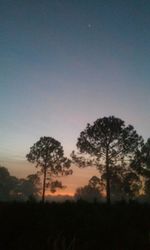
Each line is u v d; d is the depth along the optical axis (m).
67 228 12.77
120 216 15.05
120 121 39.31
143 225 13.73
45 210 15.53
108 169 38.75
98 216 14.62
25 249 10.72
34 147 48.47
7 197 84.94
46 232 12.16
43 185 47.28
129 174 38.91
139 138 39.47
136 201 19.22
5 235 12.29
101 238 11.84
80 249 10.68
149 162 39.66
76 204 17.55
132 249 10.80
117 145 38.97
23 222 13.55
